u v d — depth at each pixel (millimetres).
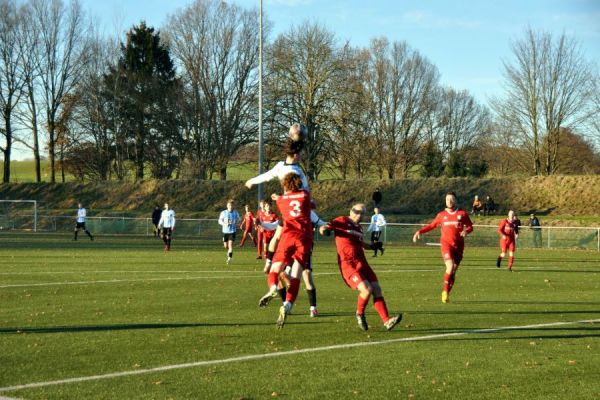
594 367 10258
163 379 9352
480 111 114125
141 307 16625
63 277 23781
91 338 12406
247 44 84875
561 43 80875
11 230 69375
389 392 8742
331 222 13492
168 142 87500
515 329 13734
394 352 11320
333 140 76250
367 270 13469
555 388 9008
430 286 22359
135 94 88000
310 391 8758
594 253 44875
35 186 83000
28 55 87062
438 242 55875
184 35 84438
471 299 18859
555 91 81688
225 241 31703
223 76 85375
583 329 13766
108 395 8500
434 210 70688
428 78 96125
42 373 9664
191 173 84000
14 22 85500
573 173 90938
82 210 51094
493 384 9195
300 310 16328
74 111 89000
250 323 14250
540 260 37312
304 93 76312
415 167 110625
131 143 90375
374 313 15883
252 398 8422
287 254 13164
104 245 45312
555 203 68625
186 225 63812
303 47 75312
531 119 82625
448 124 111938
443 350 11516
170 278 23844
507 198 70625
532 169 88125
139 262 30984
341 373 9766
